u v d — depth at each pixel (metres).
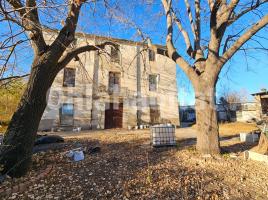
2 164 4.74
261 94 23.83
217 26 7.39
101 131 17.84
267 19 6.55
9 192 4.01
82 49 6.58
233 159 6.79
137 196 4.16
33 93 5.25
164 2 8.80
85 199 3.96
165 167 5.83
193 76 7.75
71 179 4.85
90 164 6.08
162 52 8.73
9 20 4.24
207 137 7.31
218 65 7.43
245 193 4.54
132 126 21.11
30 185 4.42
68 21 5.91
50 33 6.17
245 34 7.02
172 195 4.25
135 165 6.03
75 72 19.83
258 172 5.75
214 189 4.60
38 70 5.36
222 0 7.42
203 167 5.95
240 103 29.12
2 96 7.41
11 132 5.00
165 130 9.00
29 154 5.13
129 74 21.81
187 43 8.88
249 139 10.08
